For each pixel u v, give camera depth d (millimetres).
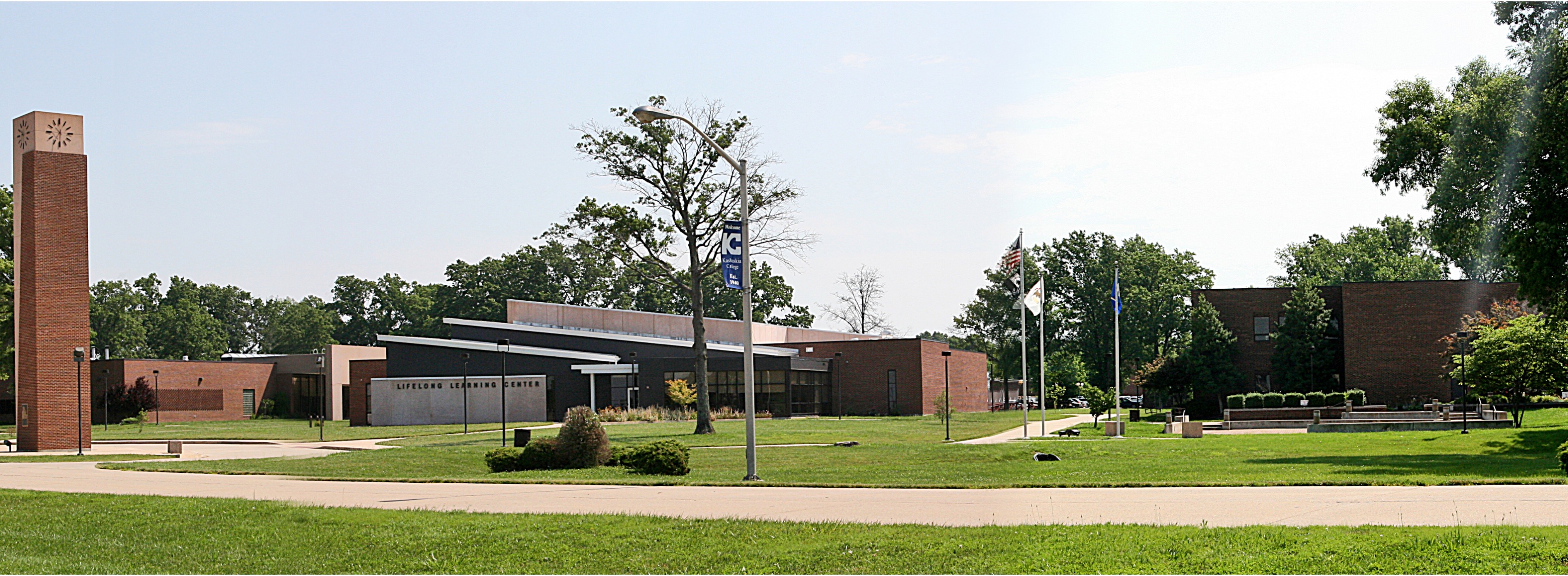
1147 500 17984
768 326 85562
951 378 85000
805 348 81188
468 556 14406
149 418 86500
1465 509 15742
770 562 13312
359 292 149000
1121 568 12219
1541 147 30000
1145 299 103000
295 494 22219
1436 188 33500
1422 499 17297
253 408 97625
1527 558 11945
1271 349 73625
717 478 25109
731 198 50906
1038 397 107375
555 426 63562
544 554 14289
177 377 90500
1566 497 17234
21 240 47219
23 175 47188
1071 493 19656
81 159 47750
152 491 23250
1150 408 81375
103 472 30500
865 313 119312
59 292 46812
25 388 46844
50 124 47094
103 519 18516
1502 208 32250
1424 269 103812
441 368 77375
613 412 64812
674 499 19781
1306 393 69750
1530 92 30297
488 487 23172
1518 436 37938
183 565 14523
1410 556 12203
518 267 133250
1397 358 68500
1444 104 35000
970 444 39594
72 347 47000
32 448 46188
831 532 14781
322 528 16688
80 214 47594
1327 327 71375
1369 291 69375
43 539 16906
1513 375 43281
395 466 32312
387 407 74562
